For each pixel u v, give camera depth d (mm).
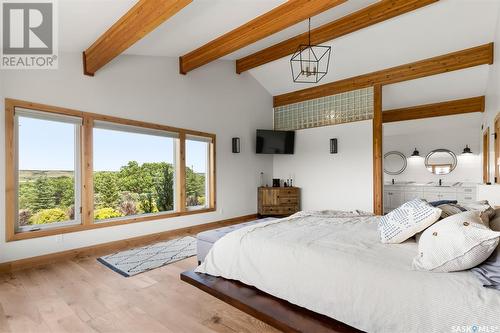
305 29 4609
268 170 6922
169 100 4738
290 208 6438
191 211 5059
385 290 1524
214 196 5520
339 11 4047
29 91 3191
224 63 5797
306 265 1910
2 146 2992
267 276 2135
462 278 1398
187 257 3484
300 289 1916
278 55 5203
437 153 7199
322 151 6266
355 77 5750
